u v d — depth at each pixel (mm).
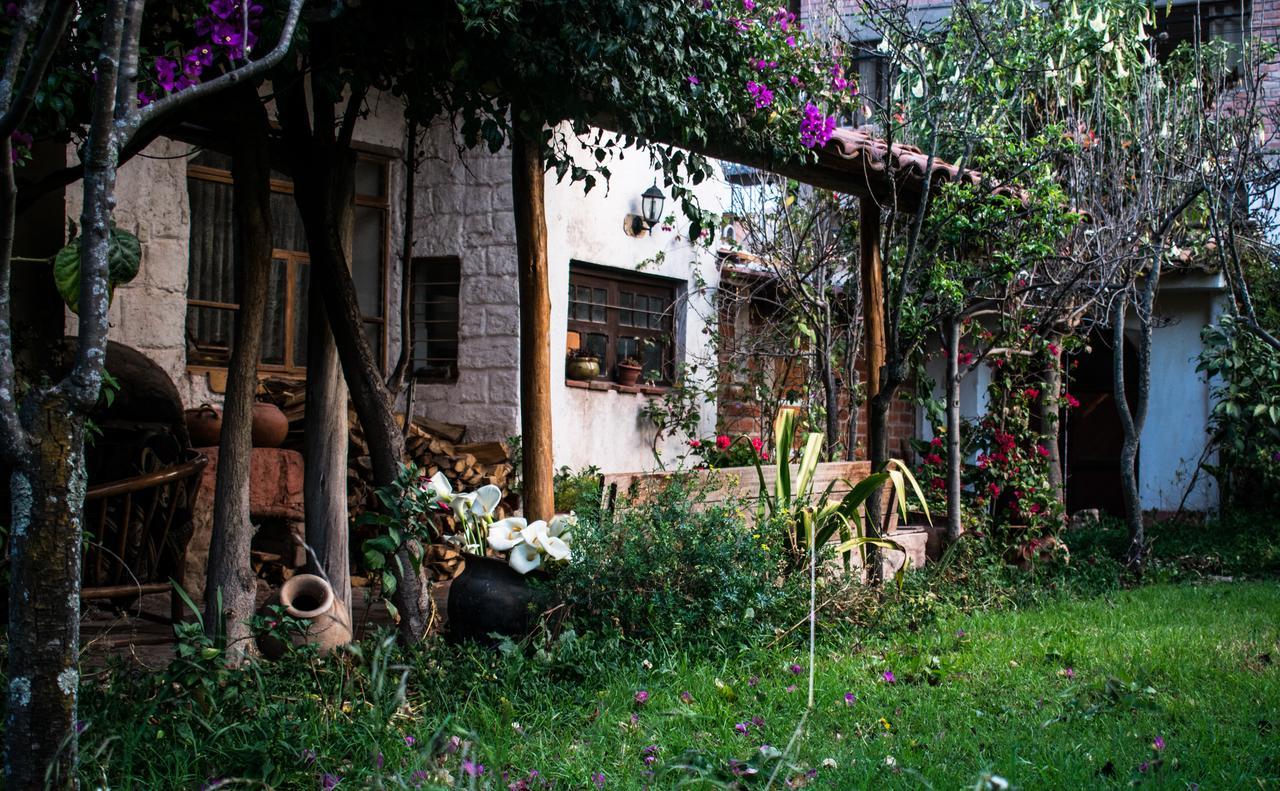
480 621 5223
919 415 12844
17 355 7215
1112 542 10328
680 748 3830
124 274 4105
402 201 10219
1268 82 11805
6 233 2633
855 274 10547
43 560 2662
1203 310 12000
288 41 3057
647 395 11312
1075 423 12977
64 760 2695
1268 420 10969
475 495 5590
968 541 8383
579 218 10562
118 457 6652
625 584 5305
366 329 10078
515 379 9984
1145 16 10359
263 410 8164
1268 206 9711
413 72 5234
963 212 8312
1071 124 9828
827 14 10383
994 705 4559
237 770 3395
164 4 4262
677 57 5188
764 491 6379
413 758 3504
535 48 4797
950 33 8781
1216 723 4258
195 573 7039
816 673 4969
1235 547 10328
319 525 5578
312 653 4344
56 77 3941
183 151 8570
